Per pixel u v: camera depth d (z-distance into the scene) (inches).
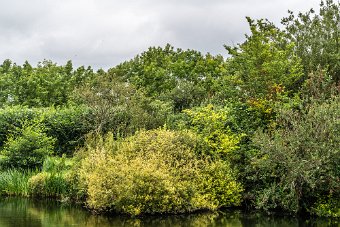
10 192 682.2
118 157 576.7
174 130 687.1
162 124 823.7
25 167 755.4
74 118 971.3
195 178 576.7
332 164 542.3
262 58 751.7
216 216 544.1
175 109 1067.9
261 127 648.4
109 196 534.6
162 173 537.0
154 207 538.0
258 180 608.7
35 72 1537.9
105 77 1039.6
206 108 671.8
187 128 716.0
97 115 928.3
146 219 512.4
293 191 537.6
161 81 1307.8
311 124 548.1
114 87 967.0
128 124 901.2
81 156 665.0
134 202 529.7
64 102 1386.6
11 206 592.1
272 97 669.3
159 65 1472.7
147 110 918.4
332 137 542.0
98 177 541.6
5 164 753.0
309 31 843.4
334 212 554.3
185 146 599.8
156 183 537.6
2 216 521.7
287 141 561.6
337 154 534.0
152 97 1158.3
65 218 511.8
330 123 538.6
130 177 530.9
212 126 639.1
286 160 545.3
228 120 662.5
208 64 1323.8
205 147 616.7
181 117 788.6
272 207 573.0
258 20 865.5
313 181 534.3
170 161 578.6
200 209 572.4
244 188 615.2
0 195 681.6
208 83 1192.2
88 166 604.7
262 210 590.2
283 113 585.0
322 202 568.7
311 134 549.6
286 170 559.5
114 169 541.3
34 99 1333.7
